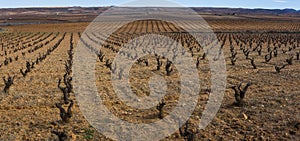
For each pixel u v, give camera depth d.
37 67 24.36
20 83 18.36
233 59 27.05
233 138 10.16
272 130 10.70
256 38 52.88
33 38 58.44
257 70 22.42
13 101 14.45
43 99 14.75
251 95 15.23
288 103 13.76
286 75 20.31
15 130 10.95
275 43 43.34
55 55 32.25
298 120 11.48
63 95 15.25
